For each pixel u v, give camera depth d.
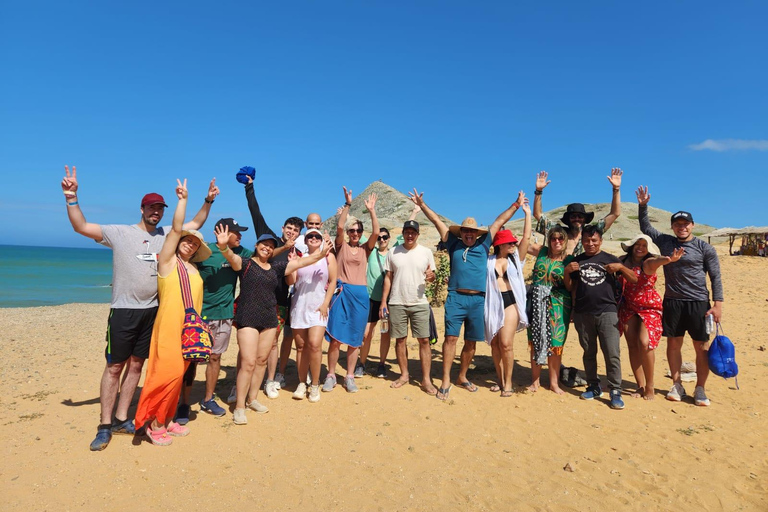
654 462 4.30
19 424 4.85
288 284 5.65
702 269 5.79
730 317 10.80
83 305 16.67
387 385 6.40
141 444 4.41
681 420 5.30
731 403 5.82
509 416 5.38
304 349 5.72
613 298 5.76
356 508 3.47
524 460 4.31
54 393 5.96
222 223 4.84
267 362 5.86
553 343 6.02
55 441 4.43
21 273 40.66
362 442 4.63
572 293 6.14
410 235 6.01
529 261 14.79
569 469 4.11
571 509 3.52
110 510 3.38
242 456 4.27
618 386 5.72
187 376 4.98
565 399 5.96
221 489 3.70
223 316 5.14
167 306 4.32
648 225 6.31
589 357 6.01
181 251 4.58
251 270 5.06
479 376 7.02
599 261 5.81
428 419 5.24
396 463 4.20
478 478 3.96
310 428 4.93
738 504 3.64
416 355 8.26
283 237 6.15
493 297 5.98
